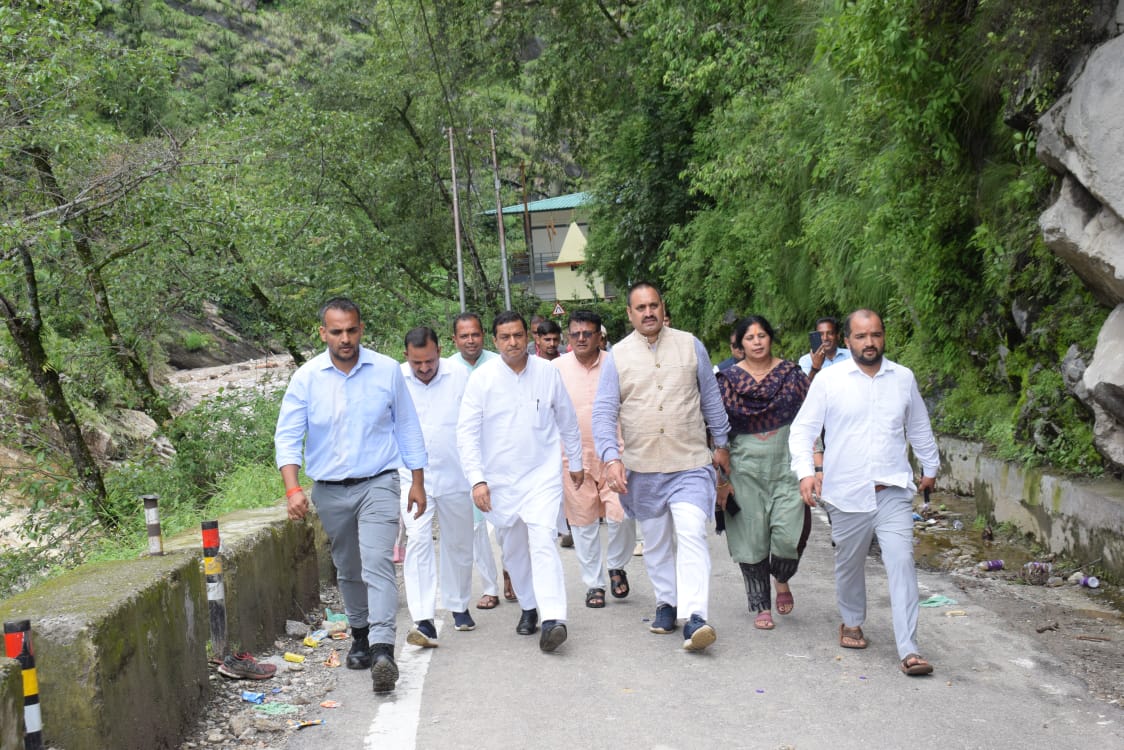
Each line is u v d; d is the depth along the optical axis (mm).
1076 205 7031
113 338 13156
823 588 7160
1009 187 9477
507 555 6176
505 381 5957
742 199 18266
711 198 24188
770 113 16625
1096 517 7191
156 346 15070
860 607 5656
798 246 16531
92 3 10555
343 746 4461
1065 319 8609
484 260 38344
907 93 9250
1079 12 7281
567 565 8320
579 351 7195
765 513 6129
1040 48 7637
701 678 5203
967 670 5242
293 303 15672
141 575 4539
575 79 29203
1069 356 7879
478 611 6934
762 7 17438
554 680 5246
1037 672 5191
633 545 7070
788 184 16125
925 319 11750
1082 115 6703
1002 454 9047
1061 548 7777
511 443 5965
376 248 19234
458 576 6406
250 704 5055
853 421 5402
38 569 10258
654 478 5930
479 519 6977
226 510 9773
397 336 18297
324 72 30906
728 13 18938
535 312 41062
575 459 6121
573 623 6434
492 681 5270
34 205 11055
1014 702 4742
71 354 13023
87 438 16078
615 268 27922
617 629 6219
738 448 6176
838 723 4512
